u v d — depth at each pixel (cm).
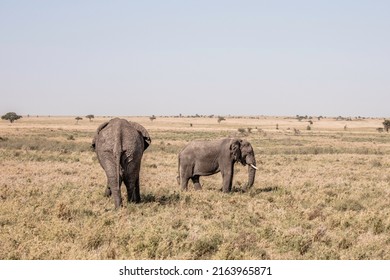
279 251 1052
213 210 1480
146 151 5125
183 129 14338
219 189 2077
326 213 1462
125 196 1681
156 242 1046
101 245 1077
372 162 3728
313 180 2459
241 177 2652
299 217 1400
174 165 3459
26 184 2066
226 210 1483
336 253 1034
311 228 1275
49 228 1128
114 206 1495
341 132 14125
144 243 1027
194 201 1631
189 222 1288
